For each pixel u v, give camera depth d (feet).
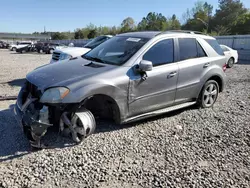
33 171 9.92
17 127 14.05
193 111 17.67
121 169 10.28
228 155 11.70
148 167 10.49
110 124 14.61
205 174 10.08
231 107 19.19
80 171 10.03
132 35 16.06
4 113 16.26
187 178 9.77
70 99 11.23
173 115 16.80
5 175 9.59
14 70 40.50
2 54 95.20
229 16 248.73
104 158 11.05
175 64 15.39
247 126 15.31
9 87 25.71
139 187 9.19
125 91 12.91
